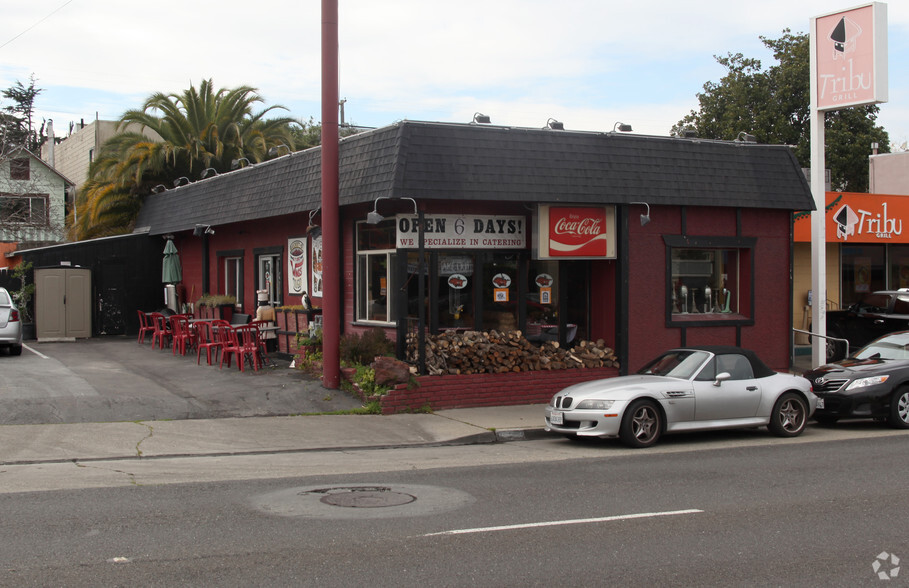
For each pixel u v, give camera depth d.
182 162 30.02
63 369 16.20
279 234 19.41
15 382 14.30
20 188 39.38
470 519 7.16
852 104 17.31
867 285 24.16
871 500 8.02
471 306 15.35
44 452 10.29
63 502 7.71
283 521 7.04
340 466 9.94
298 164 17.14
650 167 15.69
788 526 7.02
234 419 12.70
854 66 17.28
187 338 18.97
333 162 14.43
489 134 14.45
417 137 13.86
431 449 11.42
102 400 13.05
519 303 15.62
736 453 10.97
